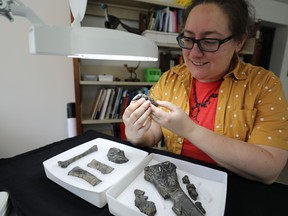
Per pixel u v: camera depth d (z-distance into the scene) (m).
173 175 0.48
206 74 0.70
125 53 0.33
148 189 0.47
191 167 0.55
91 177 0.47
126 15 1.71
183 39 0.67
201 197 0.44
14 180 0.51
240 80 0.71
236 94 0.70
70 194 0.46
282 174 1.77
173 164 0.53
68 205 0.43
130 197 0.44
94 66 1.75
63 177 0.48
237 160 0.52
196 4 0.63
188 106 0.80
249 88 0.69
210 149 0.55
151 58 0.39
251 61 2.12
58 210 0.41
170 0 1.74
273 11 2.44
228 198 0.47
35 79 1.57
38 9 1.47
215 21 0.57
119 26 1.62
